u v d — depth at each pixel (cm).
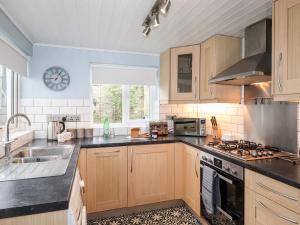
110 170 238
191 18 198
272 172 136
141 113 334
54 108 282
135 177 247
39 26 218
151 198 253
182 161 264
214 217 199
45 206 87
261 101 222
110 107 318
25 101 271
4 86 238
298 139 183
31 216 87
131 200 246
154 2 166
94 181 232
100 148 234
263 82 219
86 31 231
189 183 246
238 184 167
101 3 169
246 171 159
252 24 211
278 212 132
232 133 264
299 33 139
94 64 300
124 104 323
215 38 239
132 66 318
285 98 151
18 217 85
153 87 338
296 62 141
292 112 189
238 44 247
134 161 246
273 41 159
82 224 126
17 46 225
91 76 299
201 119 290
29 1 166
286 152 192
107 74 305
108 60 305
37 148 212
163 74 308
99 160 234
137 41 266
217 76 219
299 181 119
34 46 274
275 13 157
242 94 248
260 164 155
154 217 243
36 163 151
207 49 255
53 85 281
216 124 287
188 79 283
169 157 260
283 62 150
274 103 207
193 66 272
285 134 195
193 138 275
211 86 246
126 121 324
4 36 194
